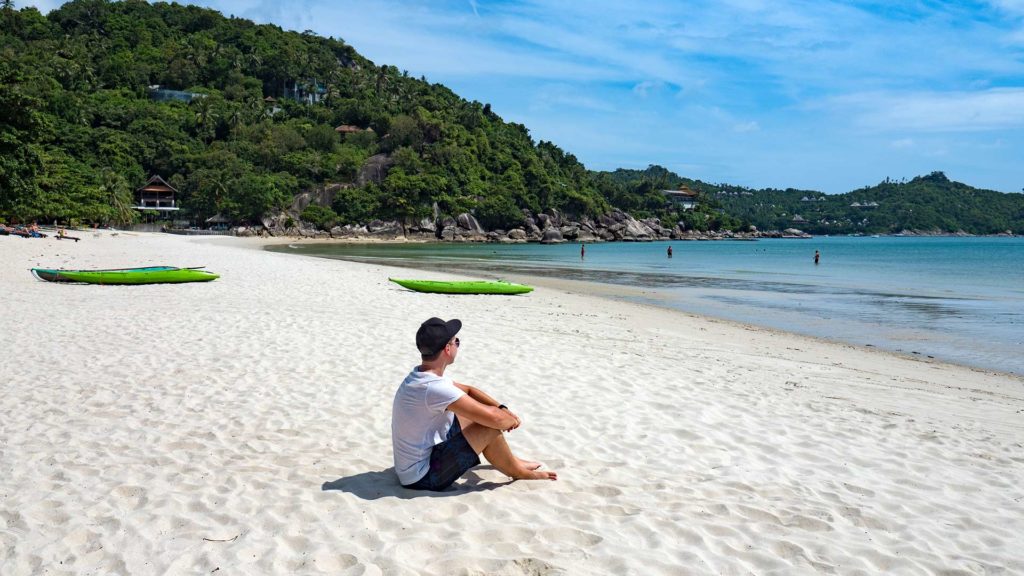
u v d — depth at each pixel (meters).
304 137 125.81
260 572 3.11
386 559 3.21
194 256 32.41
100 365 7.93
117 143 104.94
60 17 149.88
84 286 17.23
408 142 129.25
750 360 10.48
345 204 113.69
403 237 114.12
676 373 8.49
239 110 125.19
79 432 5.50
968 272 38.47
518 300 18.44
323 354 8.84
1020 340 13.77
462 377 7.76
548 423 5.98
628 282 28.64
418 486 4.15
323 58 157.88
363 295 16.91
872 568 3.31
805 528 3.79
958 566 3.36
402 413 4.11
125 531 3.56
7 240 35.78
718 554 3.39
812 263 49.44
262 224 105.88
